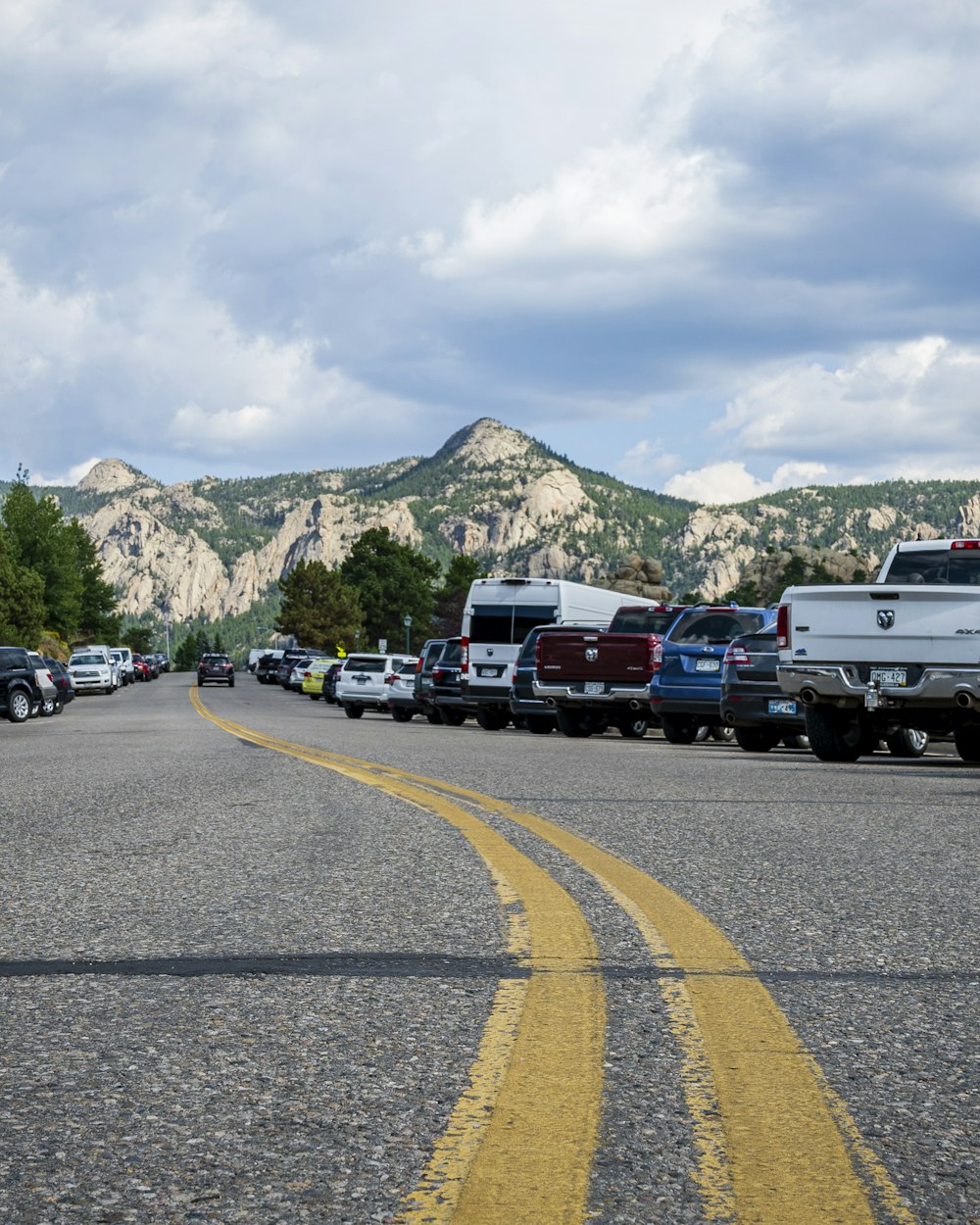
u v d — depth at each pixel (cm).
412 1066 352
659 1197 262
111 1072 347
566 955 488
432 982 446
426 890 627
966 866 693
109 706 4434
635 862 707
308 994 431
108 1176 273
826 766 1395
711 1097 326
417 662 3334
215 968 468
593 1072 346
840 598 1371
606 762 1456
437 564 16338
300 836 824
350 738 2089
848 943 508
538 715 2558
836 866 693
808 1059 359
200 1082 338
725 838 803
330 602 14838
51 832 859
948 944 507
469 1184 268
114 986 443
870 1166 280
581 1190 265
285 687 7075
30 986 444
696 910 573
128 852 763
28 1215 253
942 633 1326
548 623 2811
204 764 1447
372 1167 278
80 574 13075
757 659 1667
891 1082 339
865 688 1356
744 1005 415
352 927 541
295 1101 323
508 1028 389
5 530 9762
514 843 784
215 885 646
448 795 1074
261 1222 250
